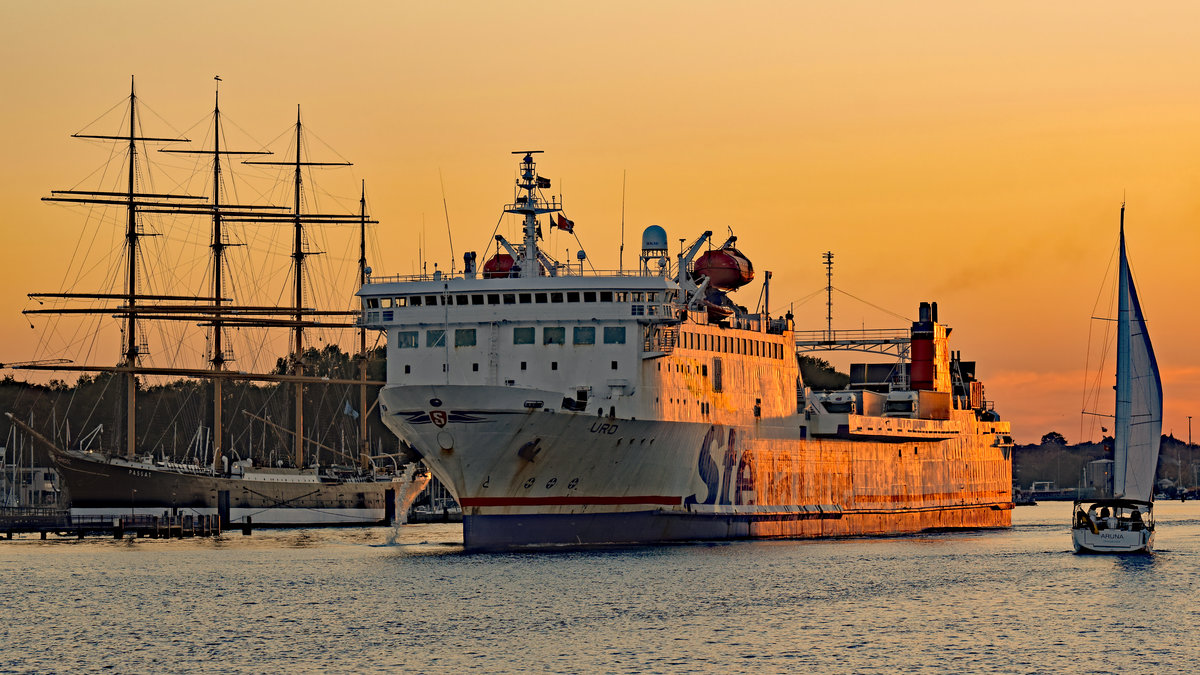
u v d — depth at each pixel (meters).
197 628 101.38
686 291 143.75
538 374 133.12
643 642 95.31
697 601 109.62
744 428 149.88
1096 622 105.44
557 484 131.62
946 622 104.50
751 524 151.25
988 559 143.75
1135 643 98.06
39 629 102.00
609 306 132.00
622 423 130.88
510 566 125.44
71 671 88.94
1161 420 151.00
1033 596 117.25
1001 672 89.31
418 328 136.62
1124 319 151.50
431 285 135.38
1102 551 149.62
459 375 135.00
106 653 93.62
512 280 133.25
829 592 115.75
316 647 94.31
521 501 131.00
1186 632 101.94
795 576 123.75
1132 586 123.75
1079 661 92.38
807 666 89.75
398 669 88.25
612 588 114.62
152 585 123.25
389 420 132.12
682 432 138.50
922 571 131.12
